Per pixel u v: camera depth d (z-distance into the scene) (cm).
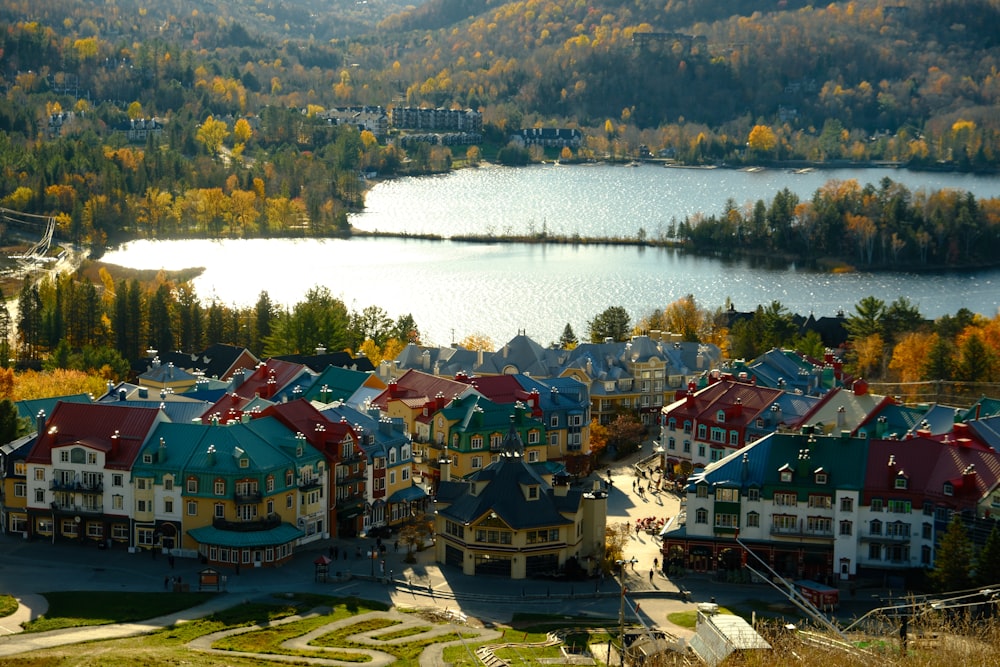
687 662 18938
